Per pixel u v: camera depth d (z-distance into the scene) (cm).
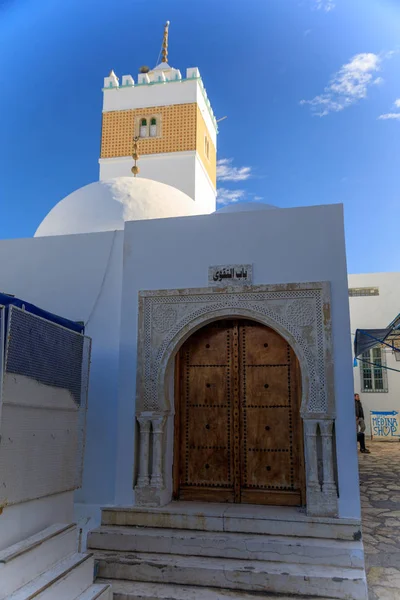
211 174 1692
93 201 786
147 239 574
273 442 543
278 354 558
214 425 561
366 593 397
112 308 588
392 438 1544
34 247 629
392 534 564
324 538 456
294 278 524
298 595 405
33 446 393
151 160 1478
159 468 520
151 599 404
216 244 553
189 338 583
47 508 417
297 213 537
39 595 337
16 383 372
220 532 475
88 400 570
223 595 407
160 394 534
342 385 491
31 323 397
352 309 1652
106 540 475
